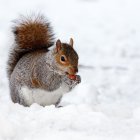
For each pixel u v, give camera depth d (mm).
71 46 10836
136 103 14281
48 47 12172
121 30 29312
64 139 7930
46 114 9172
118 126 8703
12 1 35781
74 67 10508
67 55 10523
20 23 12266
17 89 11172
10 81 11562
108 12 34188
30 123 8672
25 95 11047
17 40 12078
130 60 23031
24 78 11008
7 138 8000
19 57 12055
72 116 9055
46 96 11062
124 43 26062
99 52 24406
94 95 14438
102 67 21328
